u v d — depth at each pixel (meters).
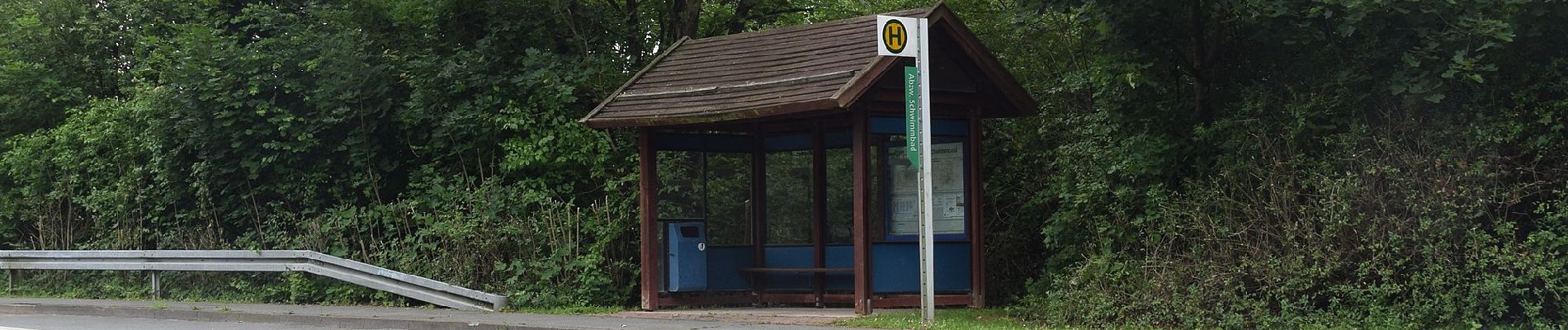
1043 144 16.20
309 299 17.66
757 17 21.17
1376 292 11.18
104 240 20.42
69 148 21.00
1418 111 11.48
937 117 14.05
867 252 13.59
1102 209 13.85
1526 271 10.72
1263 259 11.91
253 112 18.06
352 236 17.86
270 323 15.77
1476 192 11.02
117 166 20.53
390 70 18.05
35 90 23.17
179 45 19.89
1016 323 13.07
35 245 21.47
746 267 15.59
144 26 23.12
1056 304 13.05
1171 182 13.17
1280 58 12.70
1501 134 11.02
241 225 19.02
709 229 15.51
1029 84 16.78
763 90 13.61
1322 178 11.71
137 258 19.05
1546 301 10.91
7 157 21.62
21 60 23.89
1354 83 11.85
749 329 12.71
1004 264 16.22
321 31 18.41
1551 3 11.00
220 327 15.29
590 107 17.81
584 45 18.48
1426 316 11.01
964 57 13.84
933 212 14.59
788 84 13.48
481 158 17.48
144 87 20.20
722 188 15.61
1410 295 11.22
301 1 19.80
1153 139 12.98
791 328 12.70
